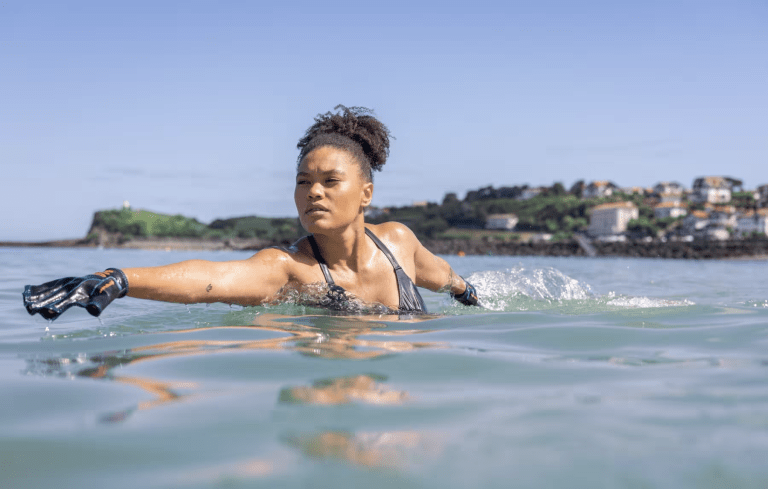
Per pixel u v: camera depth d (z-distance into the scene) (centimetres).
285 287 369
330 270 383
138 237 18938
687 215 14525
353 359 203
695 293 663
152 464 106
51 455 111
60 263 1697
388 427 126
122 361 206
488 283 538
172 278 315
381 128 399
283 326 297
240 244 16300
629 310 358
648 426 127
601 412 138
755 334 263
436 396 153
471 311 428
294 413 137
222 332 275
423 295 591
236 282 343
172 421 132
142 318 338
